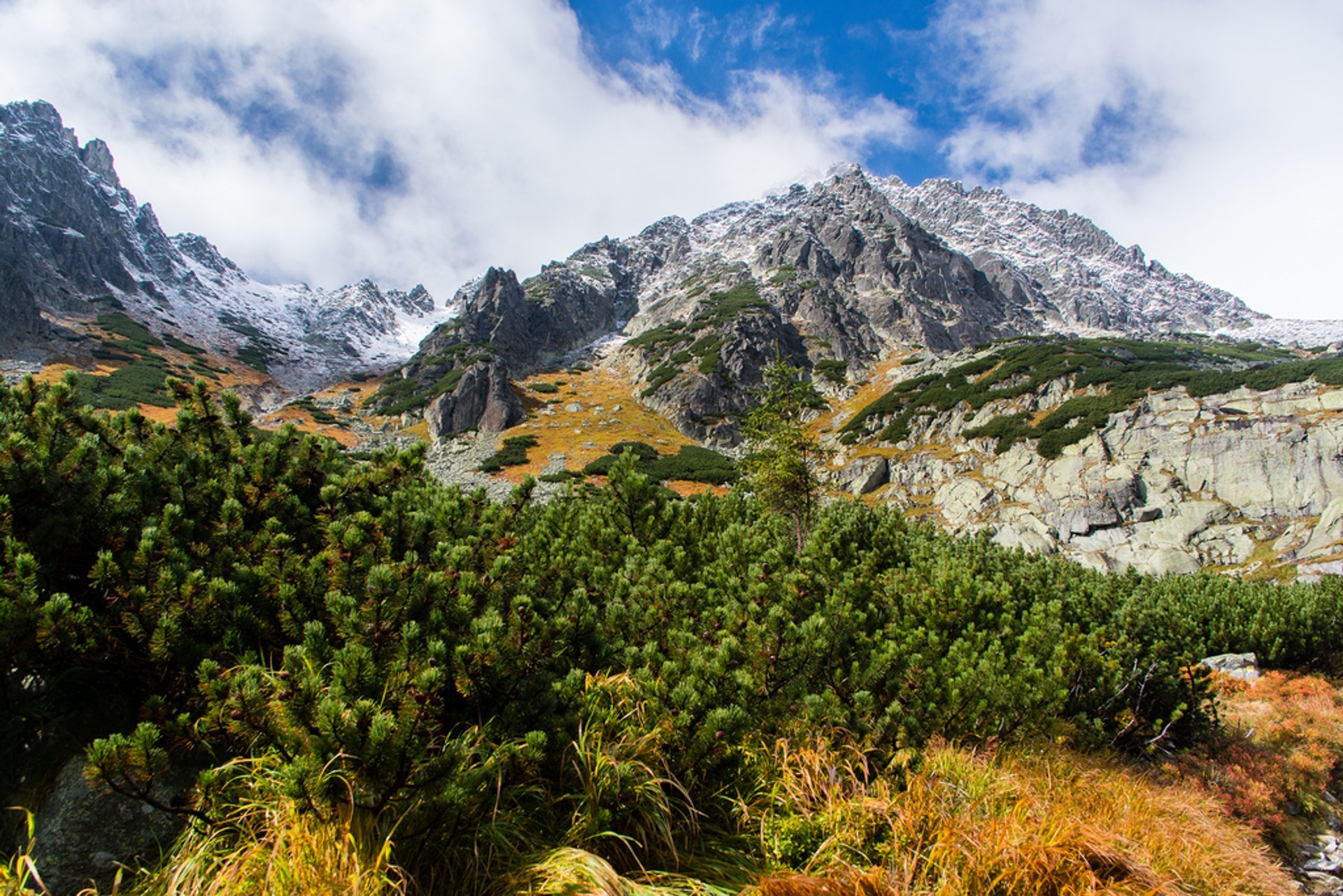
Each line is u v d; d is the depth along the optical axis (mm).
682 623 6691
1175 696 10492
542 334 132500
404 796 3752
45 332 91938
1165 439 50031
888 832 5184
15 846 3834
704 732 4926
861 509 15578
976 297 152250
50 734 4293
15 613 3918
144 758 3402
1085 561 44688
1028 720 7289
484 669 4527
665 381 98188
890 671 6668
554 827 4590
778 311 122500
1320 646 18453
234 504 5602
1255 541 41906
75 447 5480
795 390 23078
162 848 3959
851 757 5777
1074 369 64188
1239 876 6227
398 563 5348
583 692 5270
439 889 3982
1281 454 44781
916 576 10516
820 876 4680
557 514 11781
